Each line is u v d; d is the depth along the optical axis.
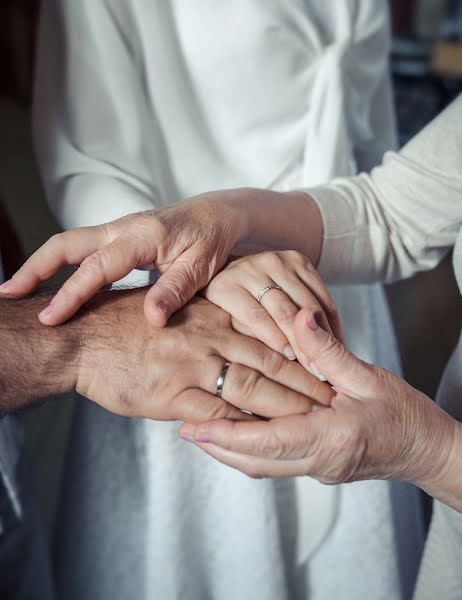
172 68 0.87
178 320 0.69
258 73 0.87
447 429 0.66
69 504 0.94
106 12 0.84
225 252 0.72
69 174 0.86
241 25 0.85
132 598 0.94
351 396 0.65
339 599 0.94
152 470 0.85
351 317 0.91
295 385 0.67
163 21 0.85
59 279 0.72
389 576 0.92
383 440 0.64
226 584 0.90
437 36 4.11
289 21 0.86
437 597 0.74
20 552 1.08
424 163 0.77
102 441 0.88
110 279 0.67
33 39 2.34
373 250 0.79
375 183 0.81
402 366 1.09
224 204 0.73
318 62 0.89
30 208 1.42
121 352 0.68
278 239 0.76
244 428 0.63
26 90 2.37
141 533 0.91
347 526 0.91
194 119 0.89
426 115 2.79
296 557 0.93
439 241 0.78
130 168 0.87
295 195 0.79
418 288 1.60
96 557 0.94
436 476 0.66
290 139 0.91
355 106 0.94
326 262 0.79
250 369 0.68
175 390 0.68
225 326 0.69
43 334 0.67
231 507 0.87
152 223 0.68
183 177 0.91
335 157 0.90
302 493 0.90
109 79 0.85
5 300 0.68
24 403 0.67
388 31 0.97
